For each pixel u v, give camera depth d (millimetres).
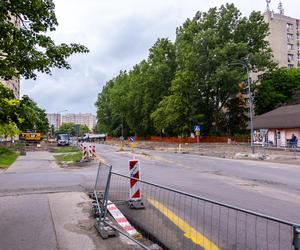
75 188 11992
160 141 72250
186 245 5504
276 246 5418
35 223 6980
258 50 58719
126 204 8305
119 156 31875
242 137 59969
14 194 10727
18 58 7078
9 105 7223
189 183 13133
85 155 24781
